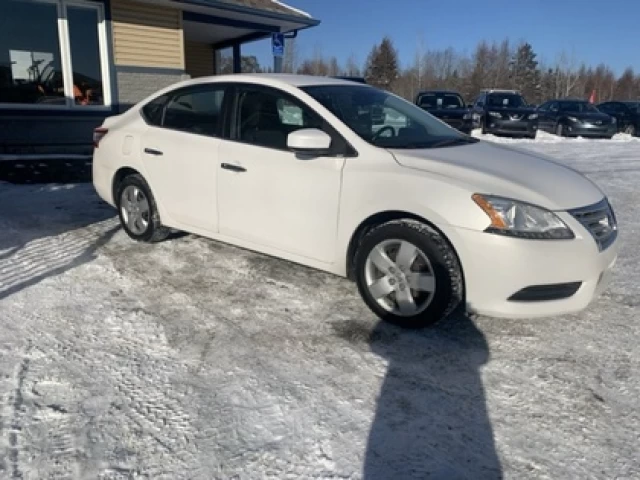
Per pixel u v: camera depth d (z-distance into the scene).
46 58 9.73
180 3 10.52
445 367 2.92
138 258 4.57
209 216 4.29
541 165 3.63
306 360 2.95
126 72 10.51
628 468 2.17
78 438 2.25
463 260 3.07
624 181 9.42
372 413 2.49
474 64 72.75
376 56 69.75
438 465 2.17
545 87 71.12
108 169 5.11
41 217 5.87
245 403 2.53
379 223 3.46
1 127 9.26
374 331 3.32
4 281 3.95
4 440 2.22
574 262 3.01
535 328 3.41
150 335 3.19
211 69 16.95
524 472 2.14
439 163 3.34
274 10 12.09
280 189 3.78
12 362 2.82
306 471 2.10
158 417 2.41
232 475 2.07
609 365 2.97
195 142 4.32
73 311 3.48
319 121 3.71
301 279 4.16
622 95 70.25
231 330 3.29
